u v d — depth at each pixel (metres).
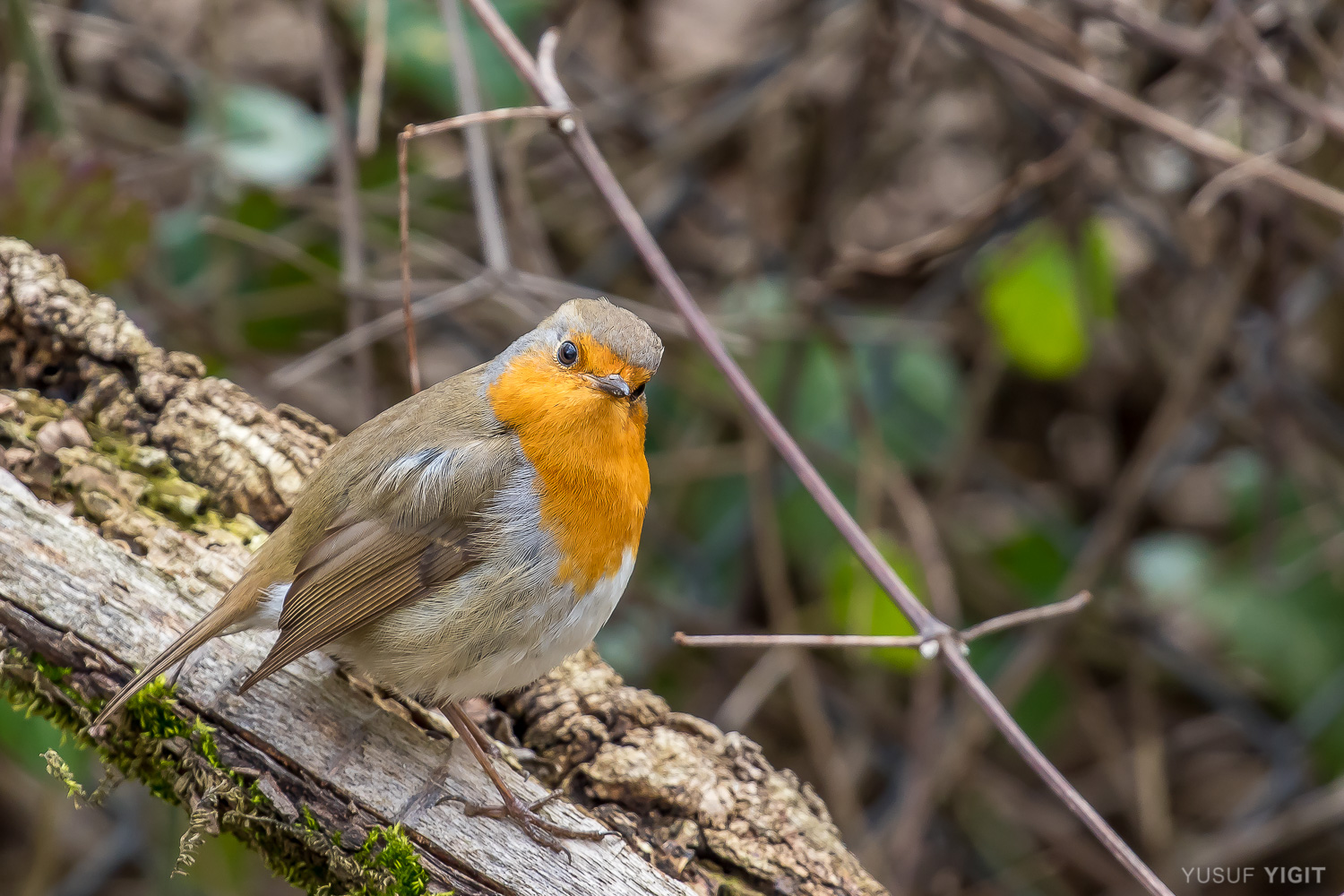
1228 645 10.93
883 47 10.30
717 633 10.60
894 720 10.58
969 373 12.09
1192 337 11.14
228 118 10.31
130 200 7.92
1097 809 11.20
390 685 6.06
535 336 6.41
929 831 10.91
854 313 11.55
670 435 11.33
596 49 12.58
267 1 12.58
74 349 6.73
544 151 11.60
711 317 10.41
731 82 11.76
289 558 5.96
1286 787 10.20
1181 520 11.96
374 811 5.69
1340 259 9.87
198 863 9.16
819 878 6.03
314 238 10.90
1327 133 9.33
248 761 5.71
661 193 11.68
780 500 10.95
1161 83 10.77
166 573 6.01
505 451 6.09
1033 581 10.79
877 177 11.95
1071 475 12.08
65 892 9.62
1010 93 10.70
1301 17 9.90
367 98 8.87
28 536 5.89
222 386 6.95
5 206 7.69
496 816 5.77
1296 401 10.59
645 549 10.89
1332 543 10.21
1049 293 9.80
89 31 10.81
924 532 9.69
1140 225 10.77
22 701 5.87
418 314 9.06
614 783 6.15
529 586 6.01
